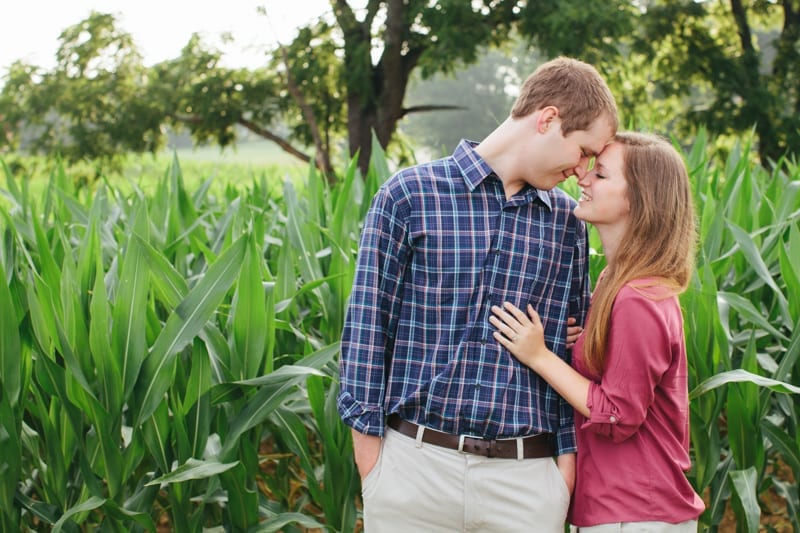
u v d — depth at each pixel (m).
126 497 2.50
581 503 1.96
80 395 2.26
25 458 2.69
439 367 1.86
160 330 2.48
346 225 3.17
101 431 2.22
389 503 1.91
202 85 23.05
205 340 2.36
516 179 1.86
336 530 2.53
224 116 23.25
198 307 2.22
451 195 1.86
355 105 22.11
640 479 1.89
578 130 1.78
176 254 3.20
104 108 22.89
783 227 3.03
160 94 22.55
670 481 1.91
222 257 2.23
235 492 2.37
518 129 1.83
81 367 2.29
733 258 3.21
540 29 18.39
